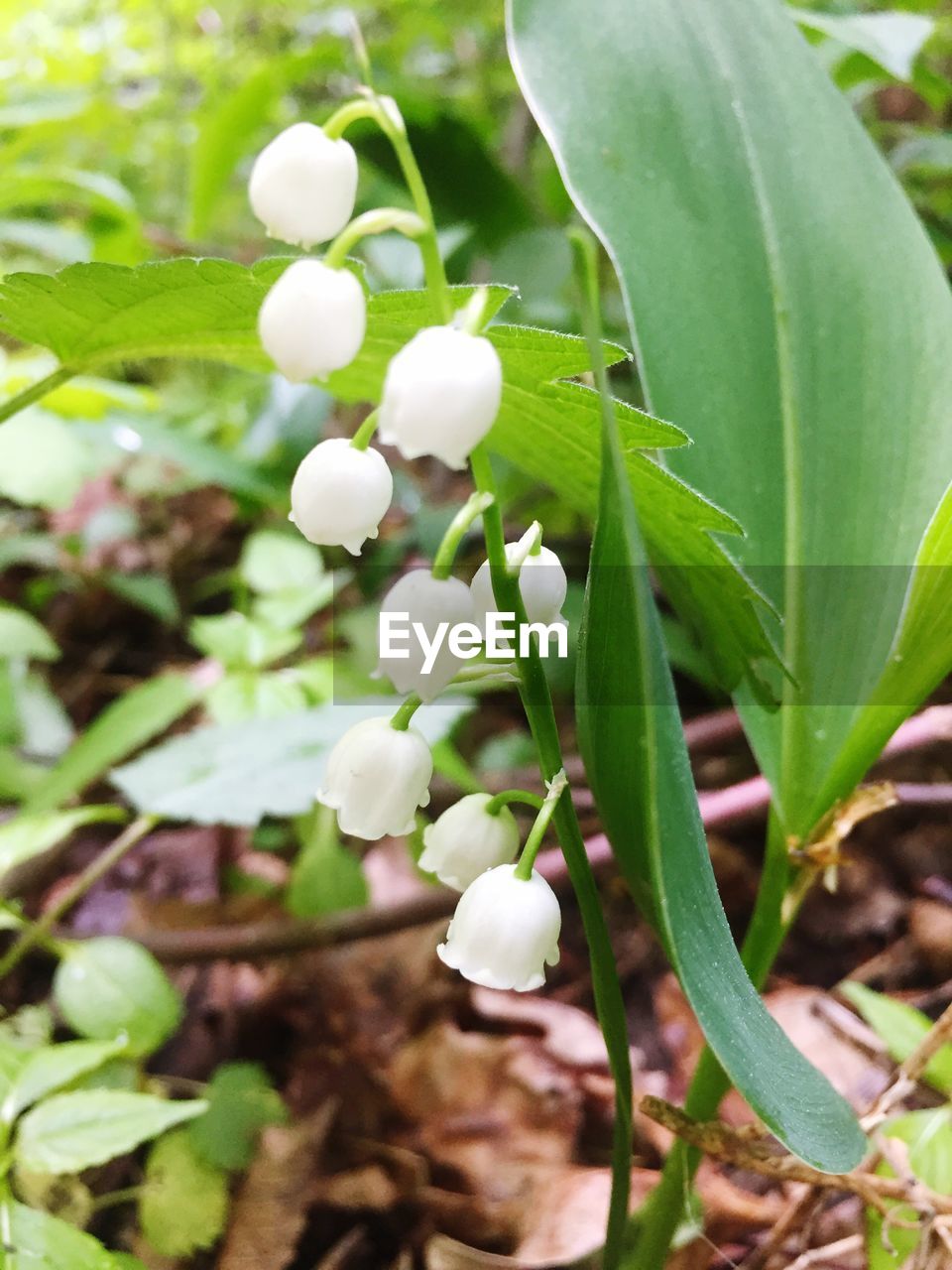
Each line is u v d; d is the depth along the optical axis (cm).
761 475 12
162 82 47
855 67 24
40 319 10
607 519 7
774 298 12
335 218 7
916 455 12
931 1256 11
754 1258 12
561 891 22
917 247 13
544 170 35
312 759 17
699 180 12
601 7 12
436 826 9
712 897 8
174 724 26
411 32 43
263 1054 18
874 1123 11
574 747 24
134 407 24
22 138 29
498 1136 16
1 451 24
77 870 22
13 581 32
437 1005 19
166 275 9
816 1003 19
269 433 27
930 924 20
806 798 11
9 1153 11
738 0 13
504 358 8
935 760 24
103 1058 12
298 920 18
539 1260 14
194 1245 14
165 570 32
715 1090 11
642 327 11
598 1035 19
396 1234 15
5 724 20
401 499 30
